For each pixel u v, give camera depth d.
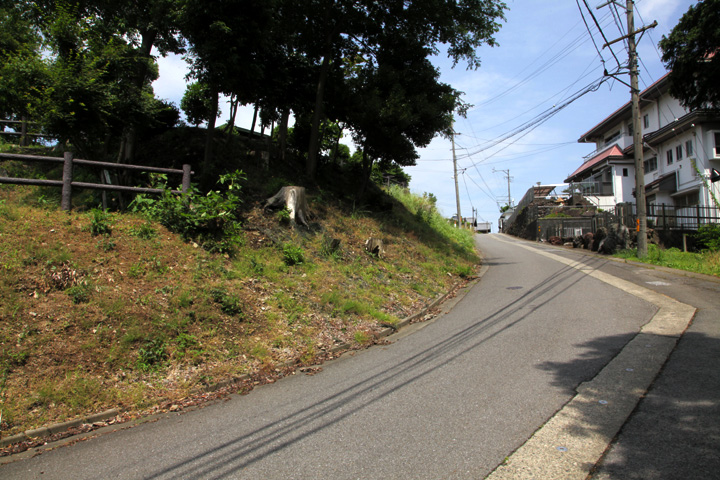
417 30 17.39
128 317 6.13
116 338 5.80
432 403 4.73
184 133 15.98
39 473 3.65
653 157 32.38
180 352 5.97
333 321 8.14
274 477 3.38
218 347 6.38
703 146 26.06
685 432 3.68
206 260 8.35
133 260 7.47
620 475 3.13
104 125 10.30
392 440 3.91
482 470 3.33
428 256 15.51
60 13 10.61
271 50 14.02
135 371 5.50
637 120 18.39
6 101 10.34
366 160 17.95
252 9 11.62
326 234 12.33
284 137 18.25
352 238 13.20
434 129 17.19
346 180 20.48
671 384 4.73
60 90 9.49
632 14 17.80
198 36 11.66
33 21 13.28
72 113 9.27
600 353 6.03
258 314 7.50
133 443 4.17
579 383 4.99
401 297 10.42
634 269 14.98
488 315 9.18
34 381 4.88
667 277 12.68
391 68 16.78
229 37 11.41
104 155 11.71
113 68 10.98
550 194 40.00
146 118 11.62
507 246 30.20
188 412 4.93
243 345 6.59
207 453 3.87
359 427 4.23
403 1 16.38
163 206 8.98
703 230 19.27
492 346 6.81
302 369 6.32
